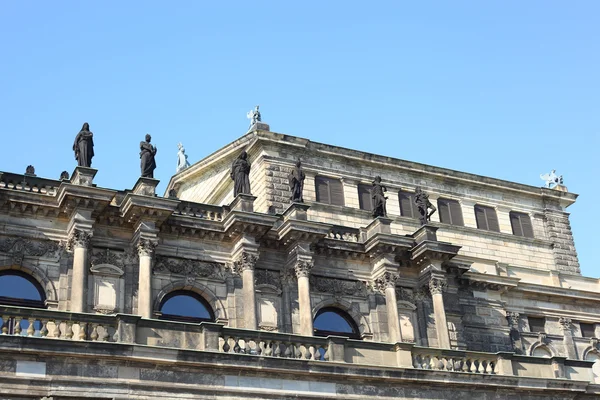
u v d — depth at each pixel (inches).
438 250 2148.1
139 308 1814.7
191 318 1921.8
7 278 1786.4
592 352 2561.5
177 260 1941.4
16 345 1437.0
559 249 2859.3
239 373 1610.5
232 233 1979.6
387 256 2124.8
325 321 2074.3
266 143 2428.6
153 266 1900.8
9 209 1813.5
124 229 1907.0
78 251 1798.7
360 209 2506.2
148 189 1905.8
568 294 2554.1
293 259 2028.8
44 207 1833.2
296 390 1649.9
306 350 1722.4
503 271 2481.5
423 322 2155.5
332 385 1694.1
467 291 2356.1
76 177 1846.7
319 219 2420.0
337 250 2107.5
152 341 1573.6
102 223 1887.3
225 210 2033.7
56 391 1448.1
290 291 2030.0
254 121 2536.9
